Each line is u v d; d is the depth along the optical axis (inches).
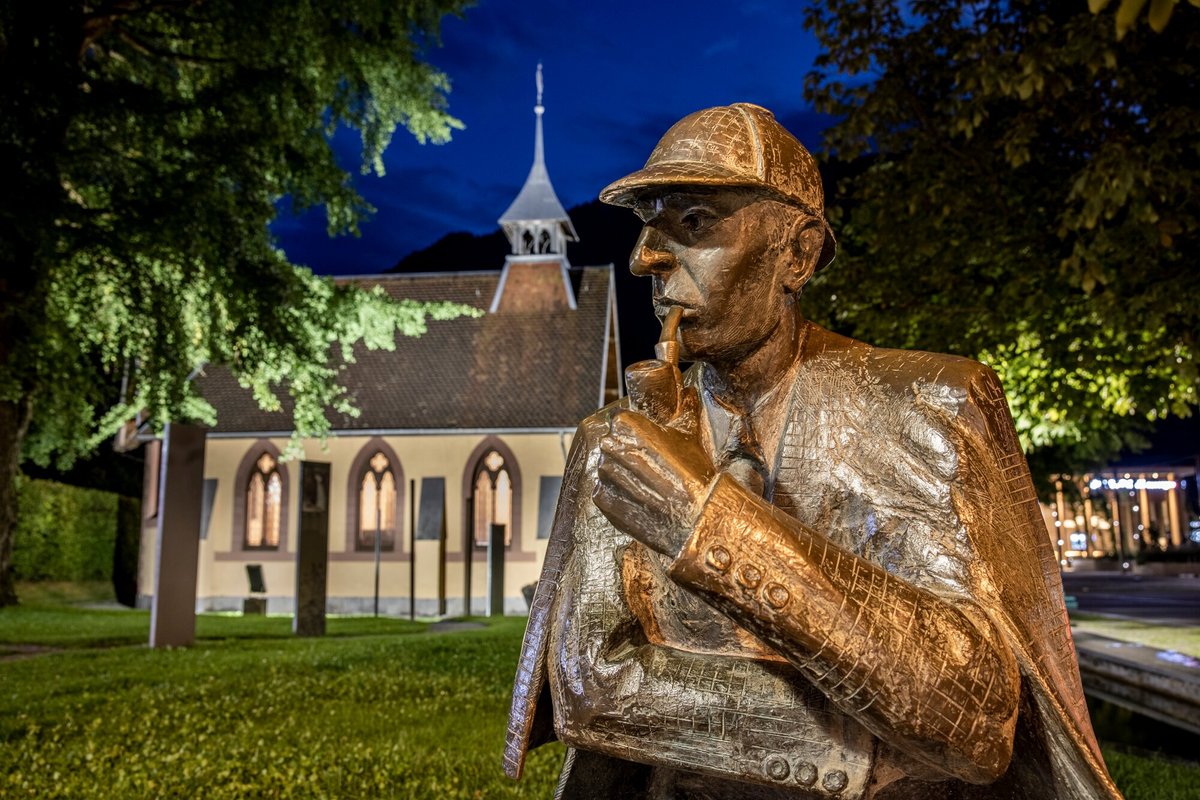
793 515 48.7
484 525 1125.1
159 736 278.8
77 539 1028.5
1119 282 303.0
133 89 551.5
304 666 430.0
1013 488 47.1
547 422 1124.5
